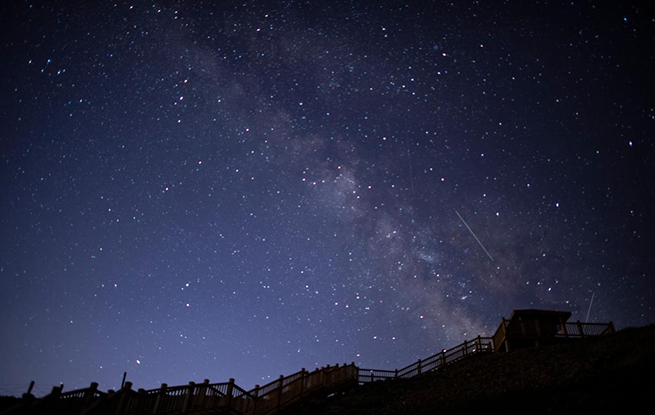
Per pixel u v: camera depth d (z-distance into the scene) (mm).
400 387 21031
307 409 19047
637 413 9164
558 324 22656
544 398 12320
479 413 12688
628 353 14555
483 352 23781
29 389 10688
